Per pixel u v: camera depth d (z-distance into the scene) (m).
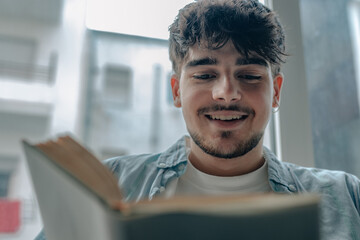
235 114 0.56
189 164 0.65
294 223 0.14
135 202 0.16
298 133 0.80
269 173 0.63
